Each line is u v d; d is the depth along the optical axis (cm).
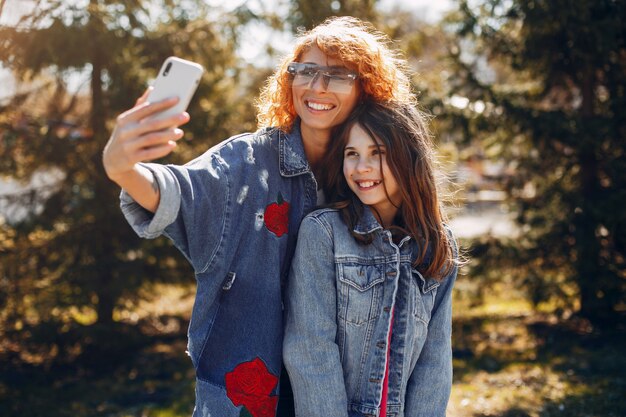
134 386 589
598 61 683
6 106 641
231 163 177
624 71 704
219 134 710
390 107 195
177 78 144
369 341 188
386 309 188
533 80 763
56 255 658
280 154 189
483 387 536
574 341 672
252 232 178
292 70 192
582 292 721
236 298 177
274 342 182
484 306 864
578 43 677
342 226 190
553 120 695
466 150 805
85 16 605
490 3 715
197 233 166
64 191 664
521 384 538
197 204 162
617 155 716
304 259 184
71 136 666
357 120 191
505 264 739
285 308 188
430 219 198
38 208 676
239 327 177
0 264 639
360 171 190
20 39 558
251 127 736
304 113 193
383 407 185
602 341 668
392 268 190
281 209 186
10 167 642
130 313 712
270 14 758
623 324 722
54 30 584
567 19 658
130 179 142
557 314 739
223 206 171
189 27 679
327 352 181
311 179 192
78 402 547
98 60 650
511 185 772
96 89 661
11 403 542
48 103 675
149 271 688
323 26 197
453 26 750
